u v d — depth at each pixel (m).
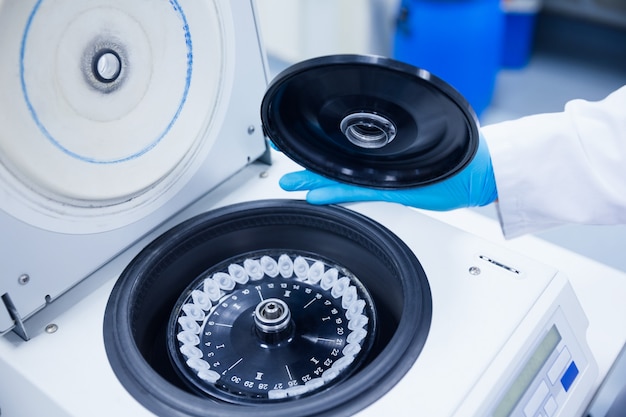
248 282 0.82
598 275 0.93
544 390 0.68
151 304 0.78
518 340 0.65
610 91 2.49
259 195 0.87
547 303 0.70
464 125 0.70
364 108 0.75
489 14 2.18
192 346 0.73
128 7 0.66
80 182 0.67
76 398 0.60
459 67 2.22
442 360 0.62
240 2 0.80
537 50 2.81
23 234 0.64
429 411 0.58
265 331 0.72
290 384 0.69
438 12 2.14
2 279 0.64
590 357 0.77
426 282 0.71
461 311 0.68
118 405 0.59
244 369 0.71
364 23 2.51
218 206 0.85
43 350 0.65
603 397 0.98
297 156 0.85
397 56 2.38
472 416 0.58
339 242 0.84
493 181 0.98
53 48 0.60
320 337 0.74
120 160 0.72
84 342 0.66
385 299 0.82
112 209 0.74
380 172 0.87
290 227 0.86
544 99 2.45
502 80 2.59
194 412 0.58
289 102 0.79
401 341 0.64
